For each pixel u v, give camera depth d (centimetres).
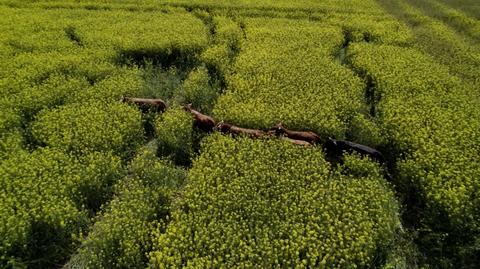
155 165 994
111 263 770
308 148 1073
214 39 1934
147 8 2383
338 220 851
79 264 798
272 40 1931
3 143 1020
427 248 873
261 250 762
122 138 1098
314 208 870
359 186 955
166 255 743
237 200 880
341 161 1124
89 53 1645
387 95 1419
